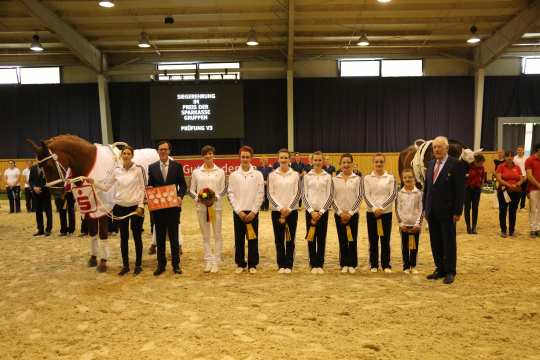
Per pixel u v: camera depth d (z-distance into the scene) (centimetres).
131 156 529
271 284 481
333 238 761
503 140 1730
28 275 543
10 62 1708
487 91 1727
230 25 1458
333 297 432
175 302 427
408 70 1750
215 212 530
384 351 310
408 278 498
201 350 317
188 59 1720
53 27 1338
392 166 1678
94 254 584
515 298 424
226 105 1652
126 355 313
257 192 526
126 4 1292
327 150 1738
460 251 639
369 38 1567
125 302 430
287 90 1670
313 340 331
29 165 1242
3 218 1116
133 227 535
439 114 1722
